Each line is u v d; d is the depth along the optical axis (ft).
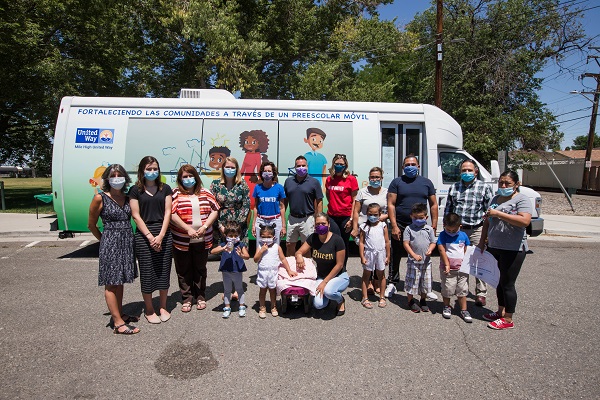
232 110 25.84
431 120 26.91
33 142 72.43
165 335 13.99
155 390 10.51
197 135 25.55
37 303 17.03
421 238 16.34
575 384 11.03
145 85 63.31
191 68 67.05
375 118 26.58
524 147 63.98
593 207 63.00
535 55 61.41
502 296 15.39
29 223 37.81
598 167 94.94
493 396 10.39
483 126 59.21
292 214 19.74
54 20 54.65
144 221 14.65
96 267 23.07
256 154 25.66
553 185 109.29
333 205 19.93
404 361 12.30
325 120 26.17
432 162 26.76
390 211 18.19
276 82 71.51
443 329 14.88
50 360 12.09
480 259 15.31
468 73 62.03
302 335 14.17
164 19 55.72
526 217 14.21
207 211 16.35
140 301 17.54
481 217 18.04
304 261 16.15
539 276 22.57
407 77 99.66
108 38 58.54
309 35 69.15
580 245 32.76
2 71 48.26
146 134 25.45
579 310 17.04
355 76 77.82
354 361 12.26
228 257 15.39
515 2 60.75
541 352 13.02
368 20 70.74
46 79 51.03
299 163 19.16
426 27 76.54
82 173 25.22
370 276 17.63
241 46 54.70
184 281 16.33
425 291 16.40
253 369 11.69
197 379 11.10
